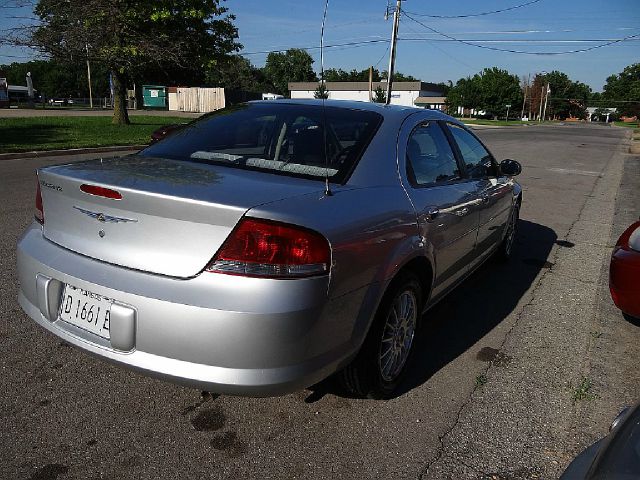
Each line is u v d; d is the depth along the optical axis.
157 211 2.15
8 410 2.64
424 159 3.27
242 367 2.06
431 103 87.31
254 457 2.40
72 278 2.32
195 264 2.11
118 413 2.67
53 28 18.34
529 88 122.12
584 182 12.27
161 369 2.11
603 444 1.51
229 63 23.36
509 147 22.69
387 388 2.89
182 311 2.05
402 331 2.97
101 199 2.29
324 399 2.87
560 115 145.50
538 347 3.61
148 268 2.20
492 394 3.00
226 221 2.06
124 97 21.92
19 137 15.39
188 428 2.58
